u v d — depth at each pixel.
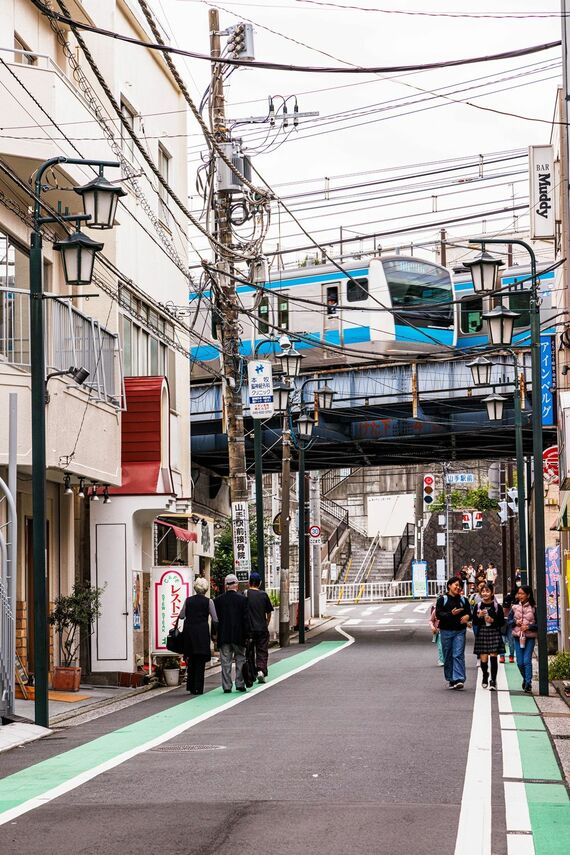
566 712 20.70
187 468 38.12
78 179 24.53
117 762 14.60
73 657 26.31
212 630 24.92
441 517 83.62
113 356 27.39
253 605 24.98
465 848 9.61
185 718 19.62
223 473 51.34
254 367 33.56
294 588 67.75
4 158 22.58
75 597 25.86
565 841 10.12
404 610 69.69
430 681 26.55
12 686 18.62
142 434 28.64
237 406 33.28
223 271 30.27
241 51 30.48
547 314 44.97
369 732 17.14
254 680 26.14
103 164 18.52
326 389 40.28
